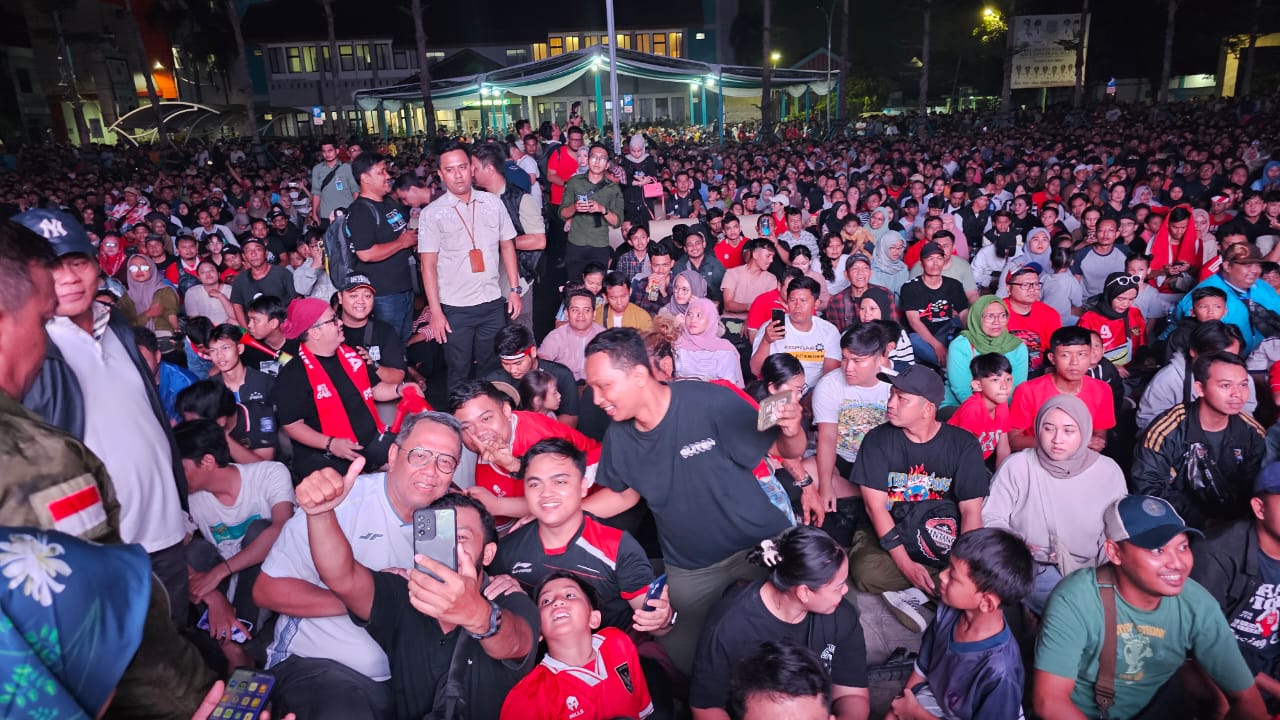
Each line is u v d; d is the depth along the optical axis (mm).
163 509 2768
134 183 23203
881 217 10961
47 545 1139
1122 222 9125
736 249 9953
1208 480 4148
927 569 4145
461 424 4020
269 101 57469
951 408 5684
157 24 51000
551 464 3186
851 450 5039
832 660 3023
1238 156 18422
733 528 3451
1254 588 3150
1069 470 3857
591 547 3385
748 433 3312
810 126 48969
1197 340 4812
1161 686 2924
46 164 30625
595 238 9617
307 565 2980
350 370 5090
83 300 2482
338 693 2756
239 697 1964
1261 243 8367
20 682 1059
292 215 17156
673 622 3518
